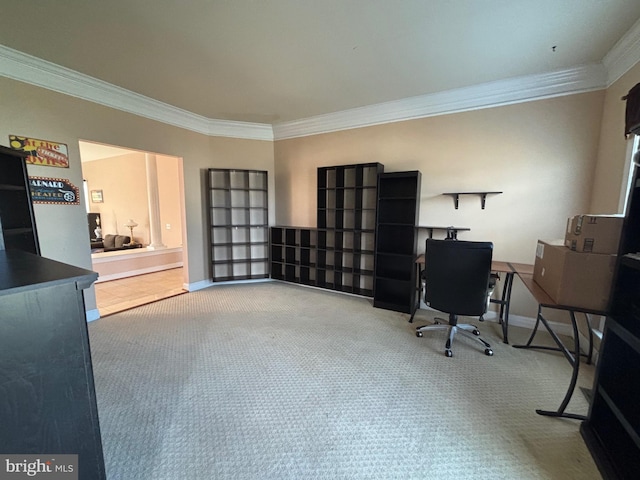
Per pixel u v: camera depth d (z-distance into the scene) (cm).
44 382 82
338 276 418
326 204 417
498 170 302
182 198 407
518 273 233
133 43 222
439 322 294
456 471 132
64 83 273
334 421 163
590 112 258
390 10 183
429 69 263
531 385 199
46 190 268
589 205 266
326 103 353
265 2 175
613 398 140
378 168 348
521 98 284
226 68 262
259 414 168
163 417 164
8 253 134
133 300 379
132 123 334
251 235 470
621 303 139
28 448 81
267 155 469
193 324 299
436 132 332
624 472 124
